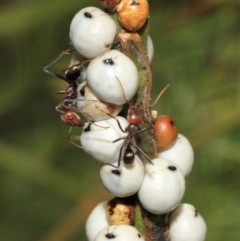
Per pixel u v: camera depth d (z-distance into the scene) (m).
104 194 0.26
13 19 0.27
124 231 0.20
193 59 0.26
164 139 0.20
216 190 0.25
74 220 0.26
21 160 0.27
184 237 0.20
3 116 0.28
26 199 0.28
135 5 0.19
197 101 0.26
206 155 0.26
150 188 0.19
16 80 0.27
